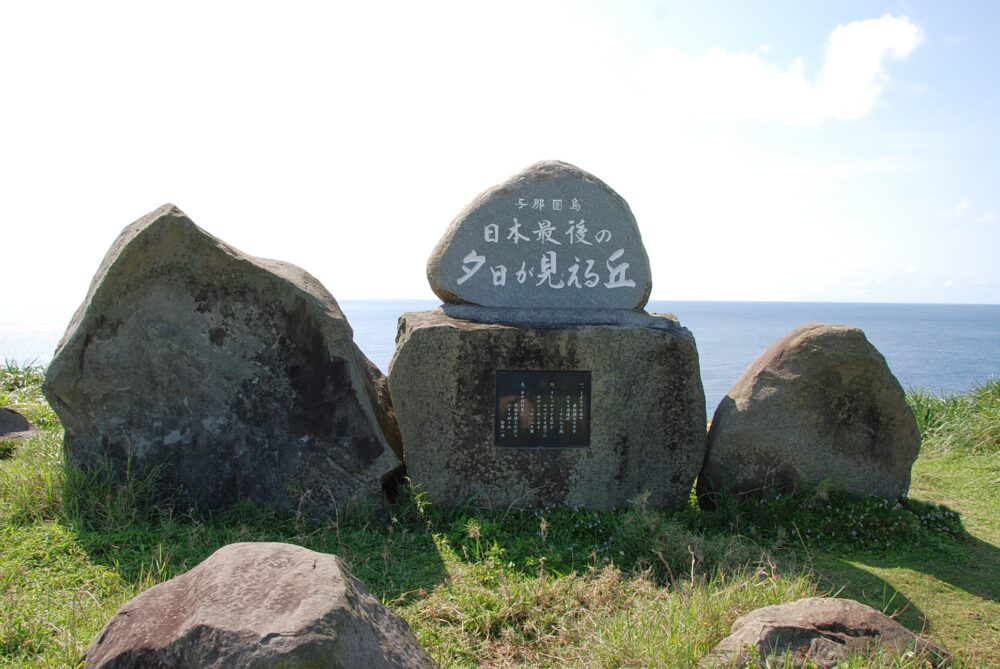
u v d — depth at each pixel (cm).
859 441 577
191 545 447
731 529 536
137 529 470
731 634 327
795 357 578
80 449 511
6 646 331
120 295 502
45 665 305
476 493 551
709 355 3800
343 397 520
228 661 232
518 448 553
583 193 604
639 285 605
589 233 603
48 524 474
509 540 498
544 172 606
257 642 235
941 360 3544
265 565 272
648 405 564
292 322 517
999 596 456
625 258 605
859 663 295
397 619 302
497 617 387
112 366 504
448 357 546
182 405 512
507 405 553
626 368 560
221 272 509
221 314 513
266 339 516
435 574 443
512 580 434
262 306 515
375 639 268
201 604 253
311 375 519
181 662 241
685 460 569
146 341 507
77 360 499
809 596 383
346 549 465
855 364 570
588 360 557
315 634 238
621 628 355
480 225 595
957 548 529
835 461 574
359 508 512
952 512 574
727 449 575
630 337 560
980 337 6384
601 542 502
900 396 577
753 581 392
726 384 2472
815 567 487
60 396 500
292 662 230
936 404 971
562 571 457
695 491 615
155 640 254
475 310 581
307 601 251
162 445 511
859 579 472
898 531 533
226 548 286
